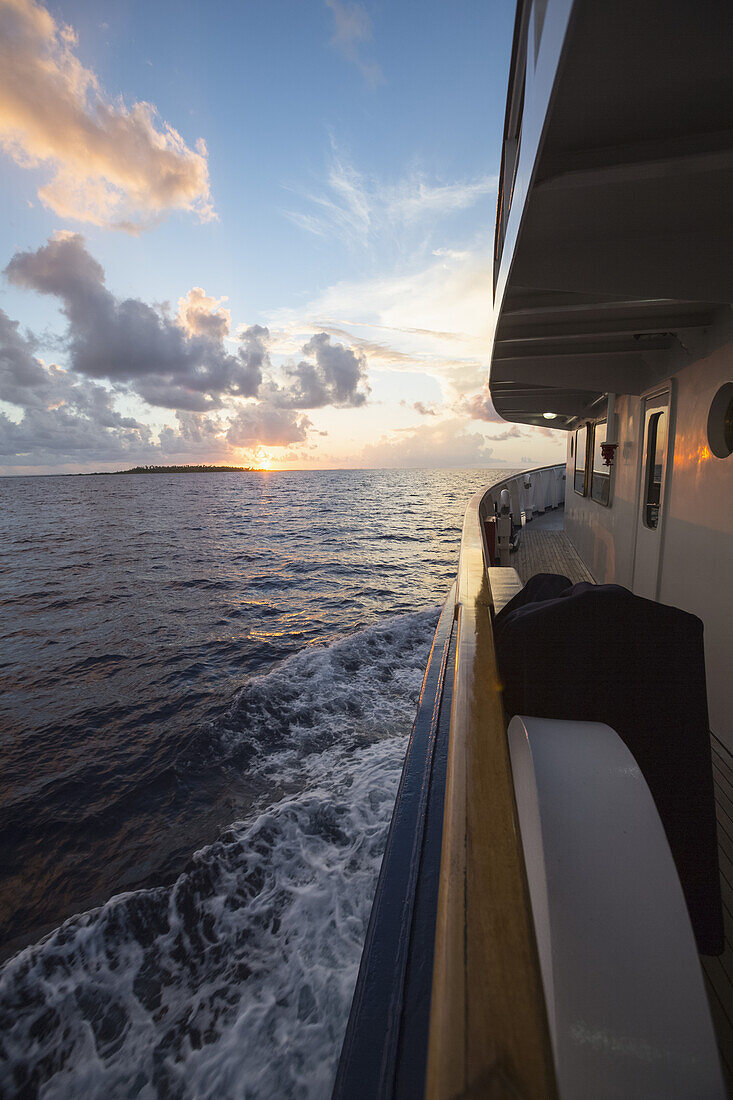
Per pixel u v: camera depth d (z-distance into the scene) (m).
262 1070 2.76
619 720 1.34
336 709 7.75
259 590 19.48
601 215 1.34
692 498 3.58
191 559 28.66
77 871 5.41
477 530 3.79
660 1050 0.65
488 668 1.30
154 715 9.11
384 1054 0.85
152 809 6.31
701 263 1.58
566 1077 0.64
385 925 1.08
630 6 0.74
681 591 3.78
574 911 0.74
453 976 0.54
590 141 1.14
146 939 3.91
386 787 5.32
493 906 0.62
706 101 0.98
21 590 21.92
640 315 3.17
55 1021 3.30
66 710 9.77
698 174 1.15
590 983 0.69
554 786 0.88
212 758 7.10
